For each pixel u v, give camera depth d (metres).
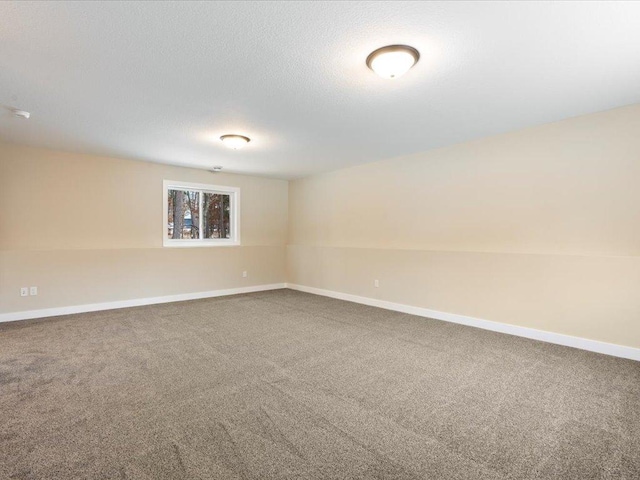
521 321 3.75
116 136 4.00
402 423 2.02
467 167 4.30
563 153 3.53
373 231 5.51
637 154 3.11
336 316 4.64
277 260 7.04
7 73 2.46
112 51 2.17
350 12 1.78
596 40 2.04
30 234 4.50
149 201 5.46
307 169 6.06
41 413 2.09
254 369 2.80
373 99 2.93
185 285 5.75
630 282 3.09
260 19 1.84
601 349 3.22
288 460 1.68
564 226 3.53
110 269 5.00
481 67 2.38
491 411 2.17
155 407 2.17
